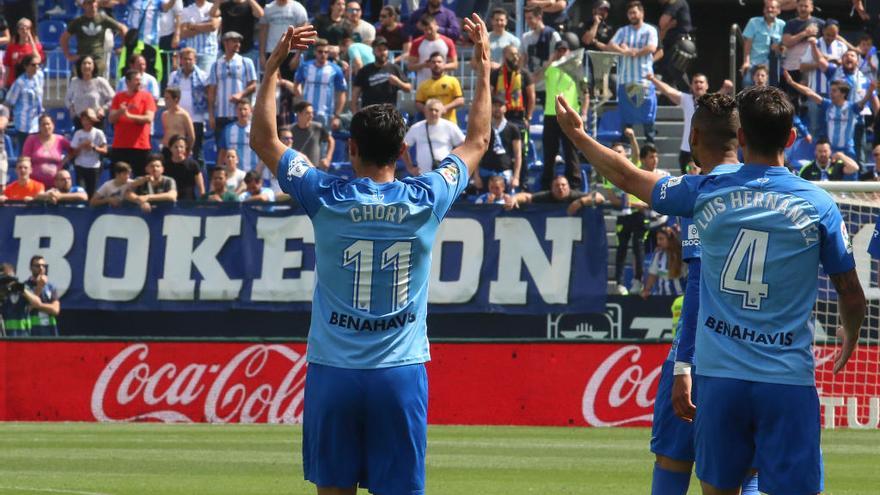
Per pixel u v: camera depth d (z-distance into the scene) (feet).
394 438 42.37
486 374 126.00
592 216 145.48
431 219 43.11
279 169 43.39
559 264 145.69
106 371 127.95
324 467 42.60
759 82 160.25
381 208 42.55
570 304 145.28
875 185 93.25
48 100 187.11
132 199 150.61
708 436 42.55
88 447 102.47
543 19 176.86
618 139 171.01
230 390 127.34
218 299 149.79
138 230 150.82
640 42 167.12
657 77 174.60
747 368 41.60
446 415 126.31
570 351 125.18
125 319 151.23
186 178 158.40
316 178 43.11
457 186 44.01
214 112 169.68
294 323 149.18
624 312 144.46
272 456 96.43
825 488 79.36
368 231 42.47
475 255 146.82
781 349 41.50
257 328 149.79
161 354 127.85
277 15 179.52
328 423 42.39
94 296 150.82
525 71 160.97
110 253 151.02
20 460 93.35
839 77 168.96
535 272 145.89
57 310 147.23
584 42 173.27
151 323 151.02
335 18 177.17
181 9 183.62
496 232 146.72
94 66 174.19
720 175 42.91
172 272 150.30
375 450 42.50
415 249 42.78
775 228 41.70
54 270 151.33
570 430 120.37
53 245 151.33
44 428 119.96
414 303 42.86
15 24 193.26
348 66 174.50
